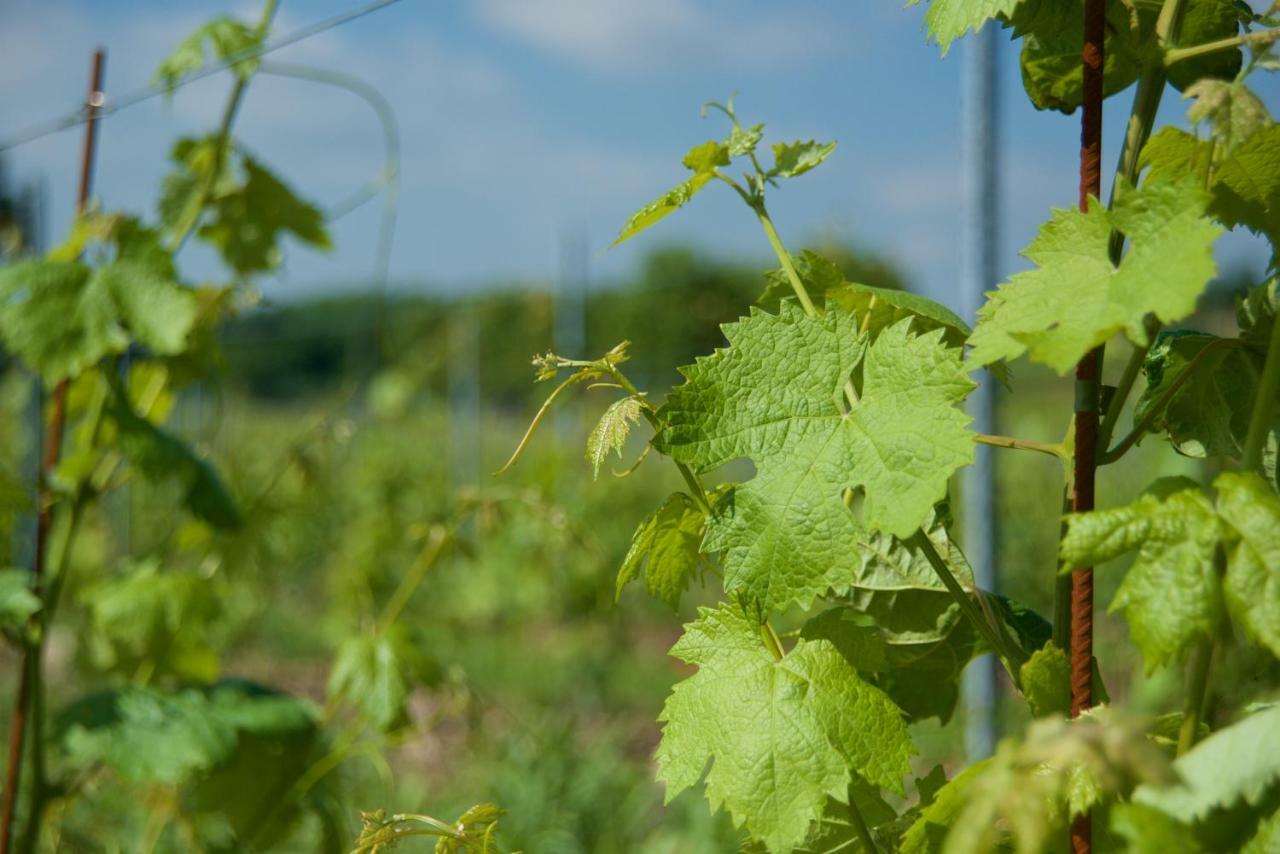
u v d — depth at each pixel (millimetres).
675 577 1410
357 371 11570
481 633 8438
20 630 2730
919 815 1308
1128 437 1229
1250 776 978
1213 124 1031
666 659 7922
